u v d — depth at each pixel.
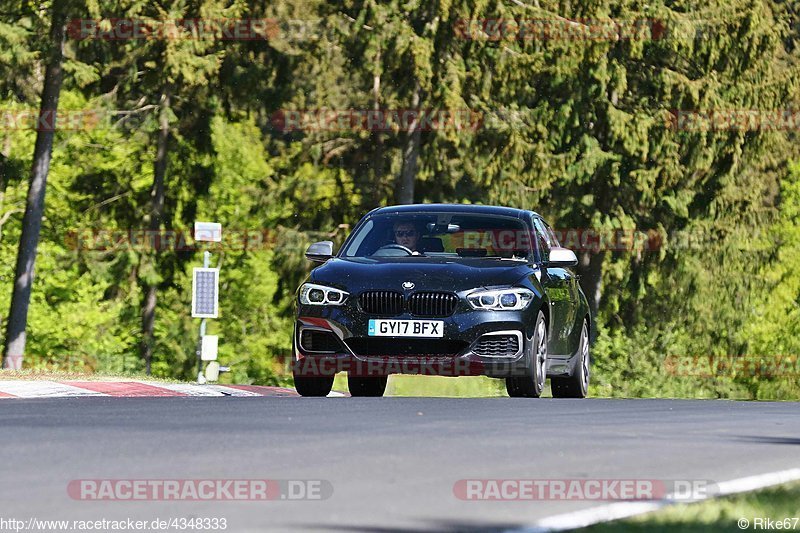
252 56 127.31
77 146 140.50
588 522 17.27
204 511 17.59
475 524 17.11
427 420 30.44
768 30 130.12
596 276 133.38
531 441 26.61
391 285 40.47
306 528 16.44
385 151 134.12
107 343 143.88
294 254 128.88
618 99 130.50
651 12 124.94
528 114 126.00
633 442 27.22
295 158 132.25
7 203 143.25
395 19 118.25
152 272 135.00
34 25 112.00
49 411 31.83
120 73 129.25
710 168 131.12
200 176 138.62
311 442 25.41
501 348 40.47
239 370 160.38
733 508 18.39
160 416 30.58
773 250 142.62
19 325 113.31
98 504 18.00
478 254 43.47
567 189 129.25
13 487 19.30
